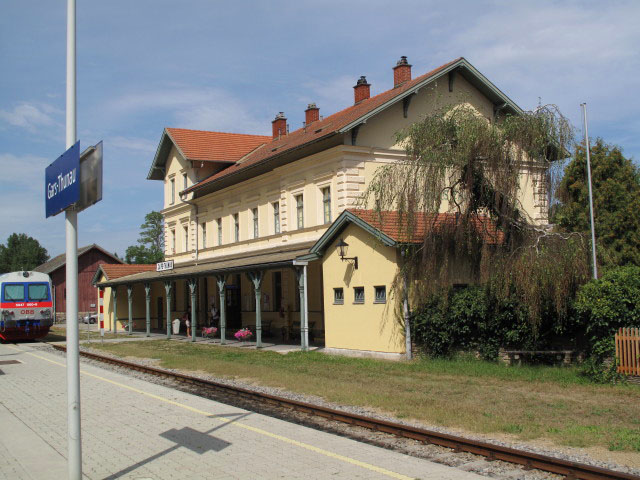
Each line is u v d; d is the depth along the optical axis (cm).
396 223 1823
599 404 1053
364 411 1080
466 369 1485
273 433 891
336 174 2348
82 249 6384
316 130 2819
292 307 2742
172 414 1061
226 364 1836
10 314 3048
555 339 1506
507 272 1480
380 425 927
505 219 1582
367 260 1853
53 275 6150
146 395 1287
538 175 1588
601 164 2977
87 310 6294
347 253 1944
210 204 3488
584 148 3002
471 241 1658
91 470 719
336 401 1183
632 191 2964
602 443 795
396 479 654
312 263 2575
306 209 2548
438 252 1666
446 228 1667
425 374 1468
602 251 1695
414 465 708
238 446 813
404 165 1694
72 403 616
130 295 3606
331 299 2022
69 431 617
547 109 1574
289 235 2669
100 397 1277
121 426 970
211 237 3488
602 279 1308
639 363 1214
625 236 2853
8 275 3103
